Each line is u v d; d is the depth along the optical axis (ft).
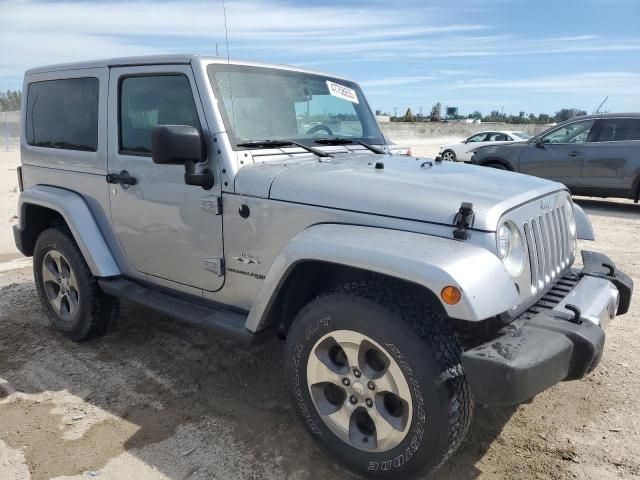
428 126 133.28
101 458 9.05
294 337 8.59
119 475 8.63
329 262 7.86
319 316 8.18
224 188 9.68
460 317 6.76
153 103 10.75
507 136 64.64
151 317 14.99
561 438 9.57
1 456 9.11
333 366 8.36
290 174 9.23
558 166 33.63
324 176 9.02
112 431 9.80
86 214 12.35
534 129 136.46
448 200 7.94
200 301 10.96
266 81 10.97
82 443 9.46
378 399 7.94
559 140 33.94
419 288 7.73
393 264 7.16
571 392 11.07
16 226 14.69
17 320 15.01
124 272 12.44
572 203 10.85
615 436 9.60
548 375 7.08
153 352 12.96
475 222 7.55
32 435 9.70
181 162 9.27
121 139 11.53
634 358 12.52
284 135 10.99
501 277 7.20
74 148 12.73
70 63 12.61
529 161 34.76
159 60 10.50
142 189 11.09
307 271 8.87
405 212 7.98
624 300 10.14
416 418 7.41
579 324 7.84
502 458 9.04
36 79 13.73
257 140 10.25
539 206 8.88
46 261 13.74
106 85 11.67
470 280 6.86
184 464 8.89
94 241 12.19
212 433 9.73
